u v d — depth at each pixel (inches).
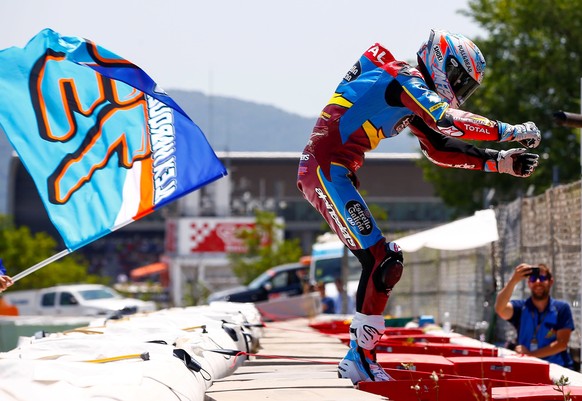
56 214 353.4
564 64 2079.2
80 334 371.2
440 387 314.5
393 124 328.2
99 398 200.7
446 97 330.3
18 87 355.6
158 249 6776.6
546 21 2112.5
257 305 1143.6
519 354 484.4
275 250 3582.7
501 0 2172.7
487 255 932.6
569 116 407.8
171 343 327.6
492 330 796.6
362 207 325.7
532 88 2111.2
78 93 362.0
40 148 356.2
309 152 335.6
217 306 549.6
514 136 307.1
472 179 2300.7
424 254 1228.5
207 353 328.8
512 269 876.0
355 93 327.3
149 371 235.5
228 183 4512.8
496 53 2197.3
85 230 355.3
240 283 3523.6
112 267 6761.8
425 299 1227.2
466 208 2369.6
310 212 5246.1
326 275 1748.3
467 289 986.1
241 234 3622.0
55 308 2292.1
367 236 323.9
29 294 2342.5
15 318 1359.5
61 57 357.7
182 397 232.1
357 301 328.5
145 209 361.4
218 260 3799.2
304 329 714.8
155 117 366.6
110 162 362.6
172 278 3732.8
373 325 325.4
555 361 589.0
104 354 293.7
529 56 2122.3
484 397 314.5
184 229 3865.7
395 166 5059.1
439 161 346.0
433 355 422.9
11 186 5787.4
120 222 359.3
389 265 320.8
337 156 329.4
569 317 594.9
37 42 356.8
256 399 263.1
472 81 331.0
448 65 327.9
